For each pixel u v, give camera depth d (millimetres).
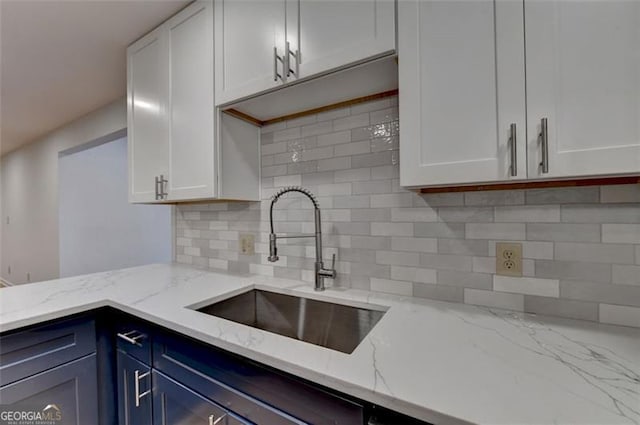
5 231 5234
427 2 899
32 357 1062
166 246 4832
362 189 1316
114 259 4180
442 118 875
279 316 1380
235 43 1301
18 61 1934
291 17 1141
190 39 1454
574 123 726
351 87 1207
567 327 891
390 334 854
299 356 733
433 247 1167
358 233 1326
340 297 1228
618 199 893
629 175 718
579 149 721
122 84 2299
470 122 839
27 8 1435
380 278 1276
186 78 1474
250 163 1568
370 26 983
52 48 1790
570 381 616
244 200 1571
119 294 1274
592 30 710
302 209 1489
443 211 1148
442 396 572
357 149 1328
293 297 1345
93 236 3947
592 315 925
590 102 711
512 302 1037
